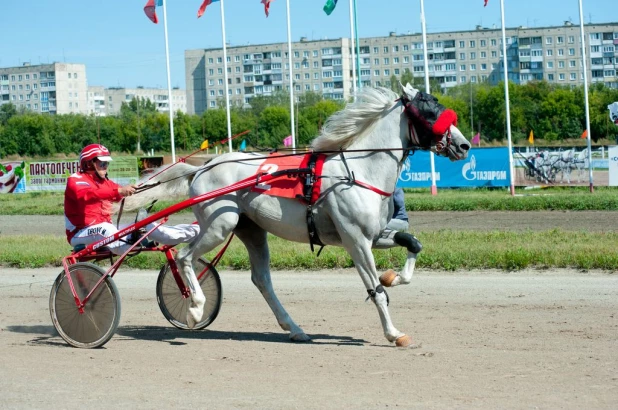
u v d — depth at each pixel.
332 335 7.87
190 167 8.05
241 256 12.22
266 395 5.64
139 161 30.30
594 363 6.32
